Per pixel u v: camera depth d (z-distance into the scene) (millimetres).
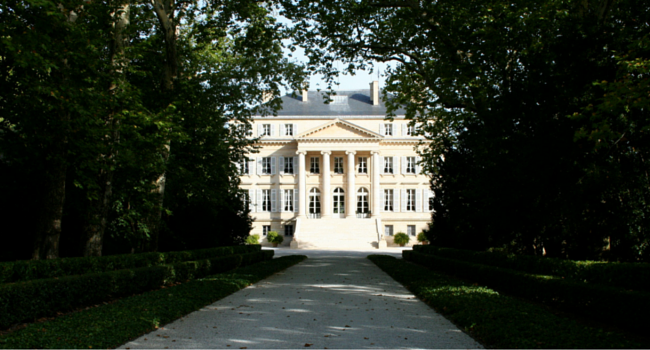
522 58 14133
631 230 11578
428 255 23312
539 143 12336
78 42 12133
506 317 8750
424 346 7516
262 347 7410
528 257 13461
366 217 60969
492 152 14008
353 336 8203
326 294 13711
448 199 23078
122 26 15695
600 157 11820
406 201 61531
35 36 10914
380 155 62094
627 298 8234
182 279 16344
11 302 8531
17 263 10617
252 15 21469
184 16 21906
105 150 13148
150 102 17812
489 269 14578
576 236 13297
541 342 6957
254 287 15484
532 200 13234
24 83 11883
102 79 13445
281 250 49062
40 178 15609
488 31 15555
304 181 60094
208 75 24781
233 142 26859
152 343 7578
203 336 8117
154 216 18719
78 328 7859
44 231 13234
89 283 10875
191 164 23297
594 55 12336
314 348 7367
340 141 59625
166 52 19297
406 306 11492
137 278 13055
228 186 25328
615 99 9914
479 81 17500
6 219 16391
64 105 11820
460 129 24406
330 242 54219
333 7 20484
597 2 15102
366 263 28016
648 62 9961
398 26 20938
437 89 21250
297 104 64125
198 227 25484
